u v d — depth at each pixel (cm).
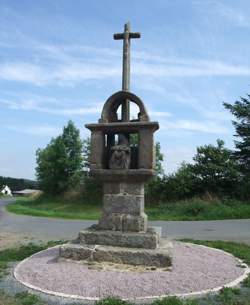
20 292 621
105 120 911
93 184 3675
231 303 574
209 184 2870
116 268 746
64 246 816
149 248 803
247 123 3216
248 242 1230
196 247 1018
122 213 871
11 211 2864
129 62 967
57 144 4294
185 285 651
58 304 573
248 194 2722
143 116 884
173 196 2925
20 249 1040
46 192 4344
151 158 866
